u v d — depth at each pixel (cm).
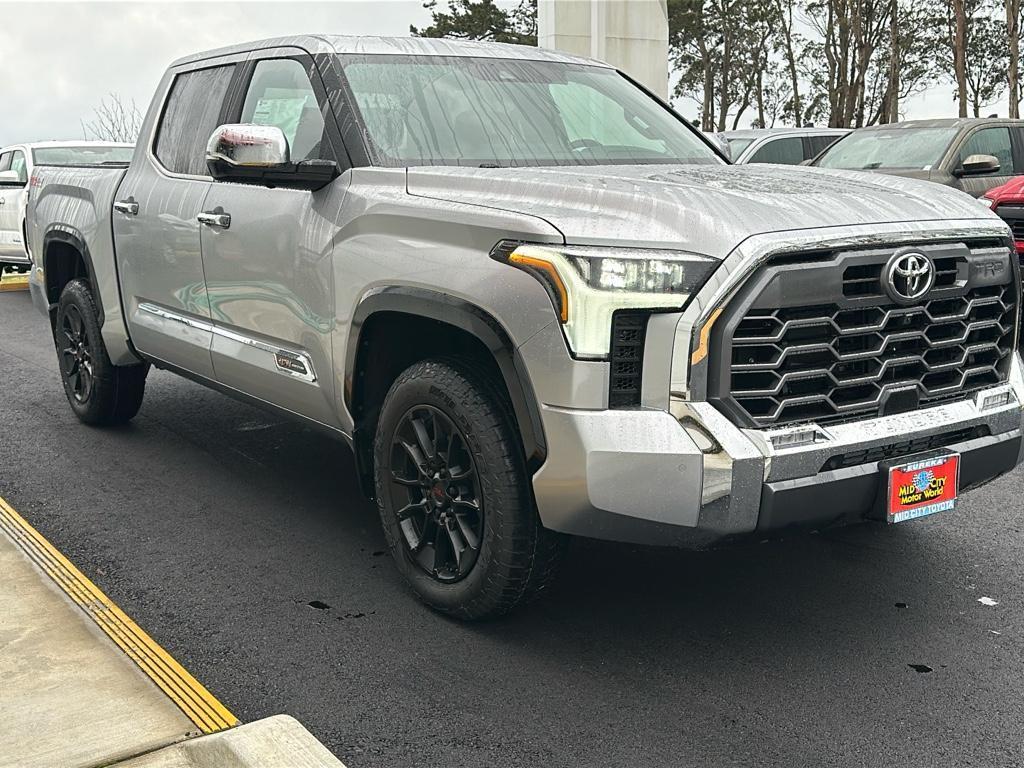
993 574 404
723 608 374
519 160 404
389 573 406
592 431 300
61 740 277
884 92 5519
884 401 322
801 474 304
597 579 398
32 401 693
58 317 618
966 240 335
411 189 363
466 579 350
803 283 300
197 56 524
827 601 380
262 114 449
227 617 368
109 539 442
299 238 399
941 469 329
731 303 295
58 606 364
